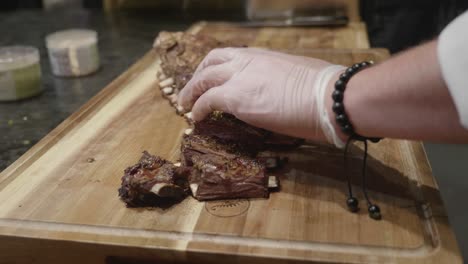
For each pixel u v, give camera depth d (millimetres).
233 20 1252
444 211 516
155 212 534
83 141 679
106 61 1018
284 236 493
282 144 634
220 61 635
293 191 559
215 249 481
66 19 1339
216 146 600
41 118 778
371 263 459
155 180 535
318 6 1186
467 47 412
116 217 529
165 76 841
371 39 1298
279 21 1174
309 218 516
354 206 520
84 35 962
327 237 490
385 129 486
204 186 545
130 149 657
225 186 544
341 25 1142
